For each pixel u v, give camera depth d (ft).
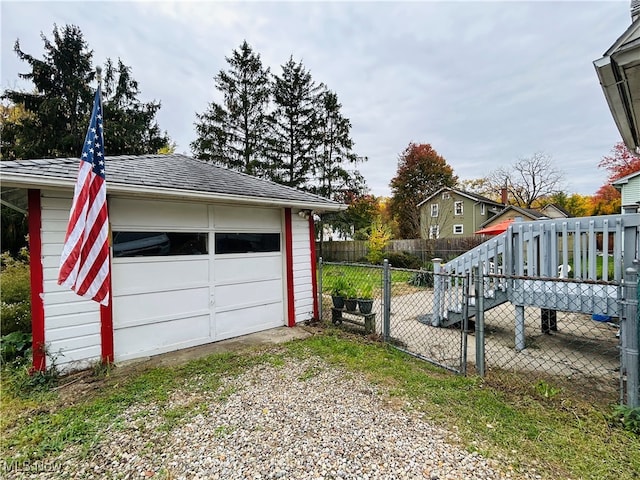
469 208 75.31
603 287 11.89
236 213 17.02
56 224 11.73
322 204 18.92
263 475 6.40
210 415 8.78
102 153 10.36
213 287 16.03
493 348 14.48
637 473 6.12
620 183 41.34
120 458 7.06
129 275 13.51
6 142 39.45
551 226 13.38
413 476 6.23
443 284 17.88
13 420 8.70
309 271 20.13
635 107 11.14
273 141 58.90
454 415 8.36
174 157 21.17
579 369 11.76
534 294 13.67
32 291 11.28
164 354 14.14
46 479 6.48
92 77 44.06
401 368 11.75
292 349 14.33
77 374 11.80
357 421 8.27
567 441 7.12
